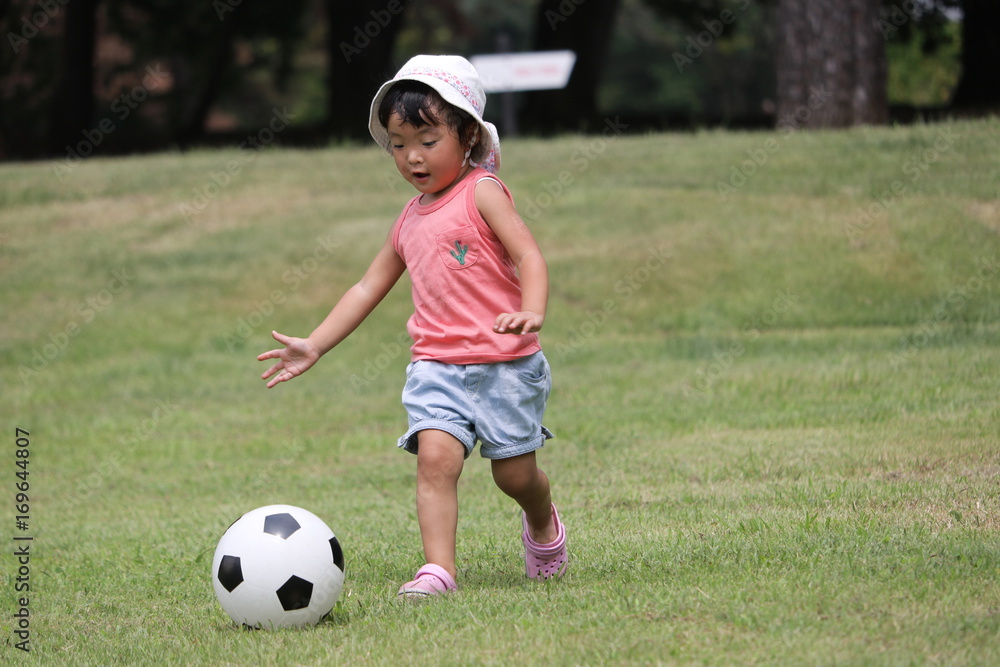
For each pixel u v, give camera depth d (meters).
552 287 31.73
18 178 44.53
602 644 7.99
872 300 28.30
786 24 40.94
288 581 9.30
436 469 9.95
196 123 71.75
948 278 28.34
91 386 28.41
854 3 39.88
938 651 7.34
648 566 10.52
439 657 8.03
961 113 46.66
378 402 25.50
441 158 10.20
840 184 33.94
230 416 24.88
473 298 10.19
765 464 15.64
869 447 16.08
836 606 8.46
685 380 24.28
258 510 9.81
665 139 43.38
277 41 81.31
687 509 13.34
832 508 12.52
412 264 10.49
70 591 11.91
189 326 32.00
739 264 31.06
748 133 43.00
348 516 15.22
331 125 62.38
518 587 10.30
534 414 10.30
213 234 37.84
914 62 74.62
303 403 25.78
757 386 22.53
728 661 7.46
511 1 134.25
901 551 10.19
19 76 66.25
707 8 70.56
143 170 45.00
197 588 11.65
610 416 21.45
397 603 9.77
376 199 39.69
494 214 10.16
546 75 39.38
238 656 8.61
